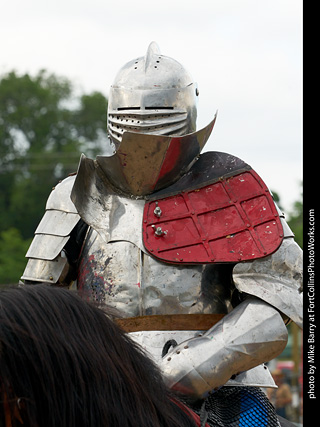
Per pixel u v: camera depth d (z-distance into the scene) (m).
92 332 4.41
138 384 4.45
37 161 59.41
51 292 4.44
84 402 4.22
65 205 6.73
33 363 4.14
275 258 6.22
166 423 4.54
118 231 6.42
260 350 5.92
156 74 6.45
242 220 6.32
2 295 4.34
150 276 6.28
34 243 6.74
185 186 6.52
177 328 6.19
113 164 6.43
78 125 64.00
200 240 6.30
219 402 6.14
